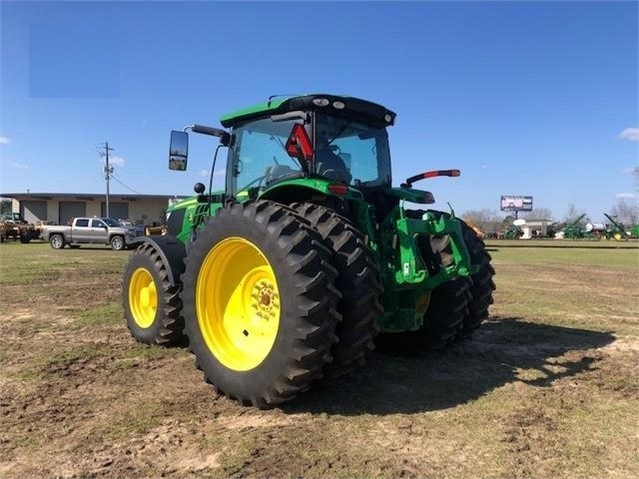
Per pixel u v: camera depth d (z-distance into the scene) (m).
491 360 5.50
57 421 3.81
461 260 4.66
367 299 3.94
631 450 3.42
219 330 4.43
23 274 13.28
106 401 4.21
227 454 3.30
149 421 3.81
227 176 5.52
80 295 9.68
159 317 5.77
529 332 6.91
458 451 3.38
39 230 36.25
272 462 3.20
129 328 6.25
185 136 5.78
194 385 4.61
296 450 3.36
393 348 5.67
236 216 4.16
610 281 13.44
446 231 4.60
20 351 5.67
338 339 3.85
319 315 3.71
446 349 5.91
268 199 4.74
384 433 3.63
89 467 3.15
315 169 4.70
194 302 4.48
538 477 3.06
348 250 4.00
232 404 4.16
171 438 3.53
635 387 4.64
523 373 5.03
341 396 4.34
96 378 4.79
